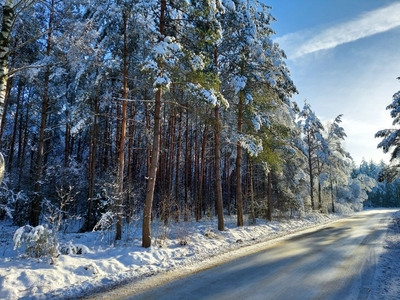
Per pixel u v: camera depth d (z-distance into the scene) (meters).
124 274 7.09
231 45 15.48
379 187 87.94
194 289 6.03
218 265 8.27
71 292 5.73
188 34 11.16
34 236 7.28
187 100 15.88
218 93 11.34
